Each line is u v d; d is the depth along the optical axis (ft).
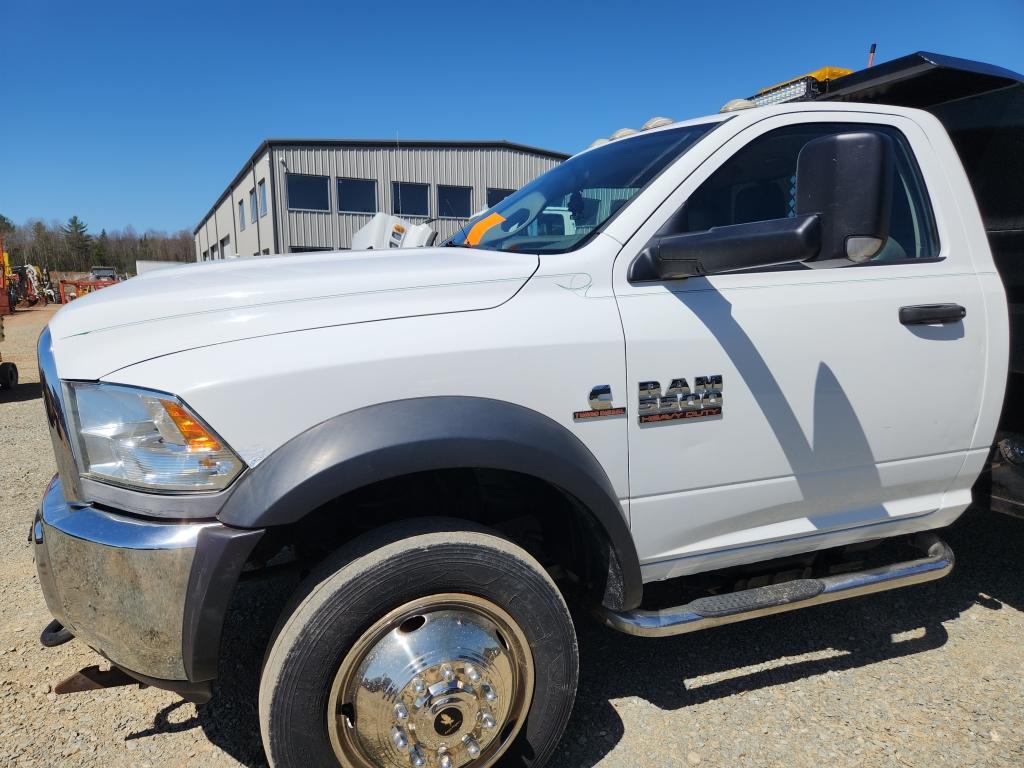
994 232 9.77
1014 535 12.83
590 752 7.41
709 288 7.15
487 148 98.89
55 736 7.68
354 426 5.70
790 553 8.19
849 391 7.65
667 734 7.67
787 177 8.05
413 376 5.98
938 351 8.06
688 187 7.41
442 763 6.10
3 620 10.19
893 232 8.46
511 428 6.06
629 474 6.86
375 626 5.87
